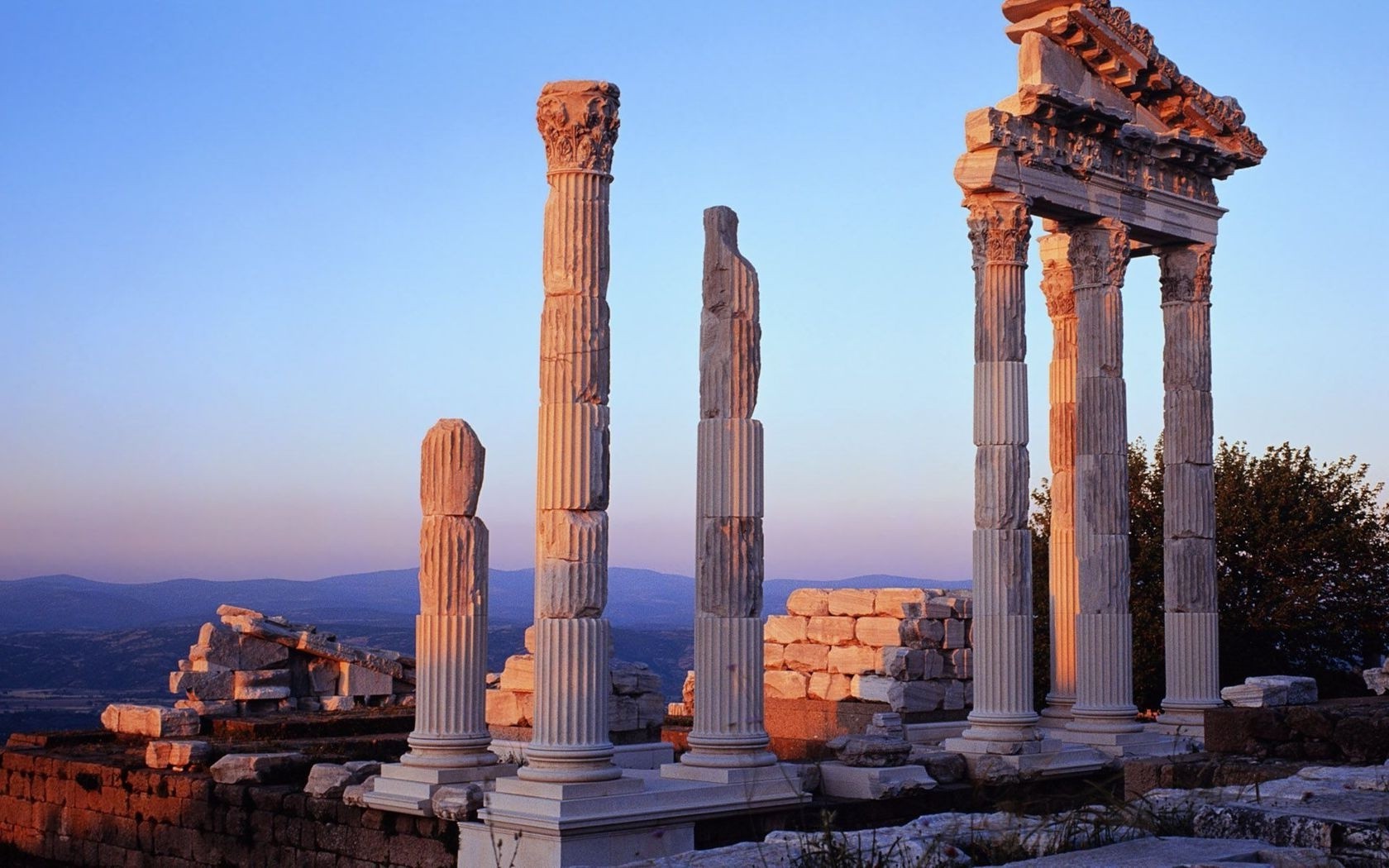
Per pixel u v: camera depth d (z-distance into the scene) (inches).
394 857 898.1
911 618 1382.9
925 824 557.0
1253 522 1855.3
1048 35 1208.2
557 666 833.5
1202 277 1338.6
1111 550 1220.5
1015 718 1103.0
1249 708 831.7
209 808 1037.2
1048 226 1301.7
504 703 1348.4
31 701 6245.1
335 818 938.7
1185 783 773.9
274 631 1525.6
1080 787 1114.1
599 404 856.9
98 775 1142.3
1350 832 472.7
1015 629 1119.0
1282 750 813.2
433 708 898.7
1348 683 1843.0
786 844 503.8
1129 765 796.0
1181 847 453.7
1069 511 1315.2
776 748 1384.1
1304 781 597.9
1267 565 1843.0
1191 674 1291.8
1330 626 1795.0
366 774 972.6
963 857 483.8
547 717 830.5
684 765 903.1
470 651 906.1
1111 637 1213.1
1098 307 1239.5
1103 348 1235.2
